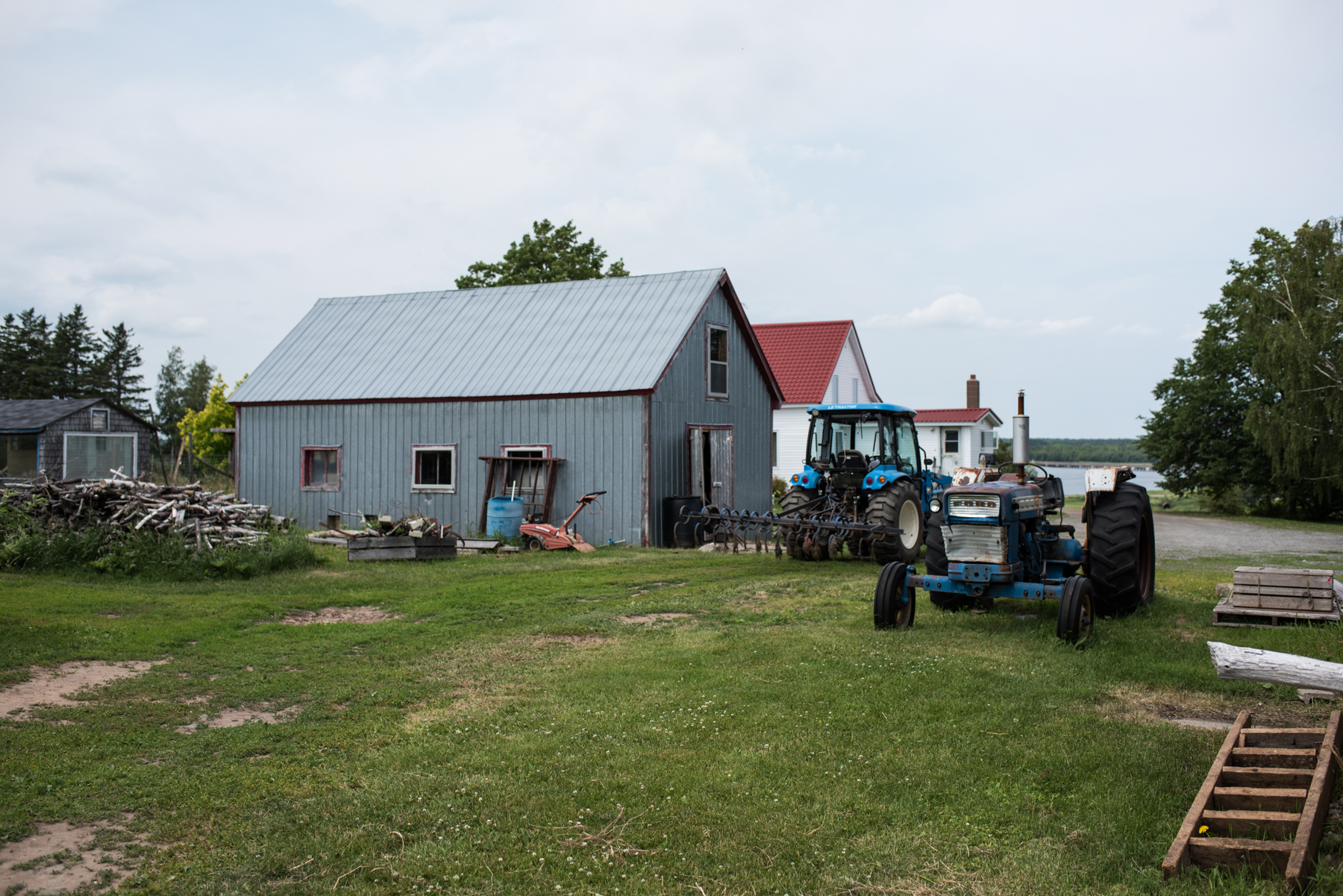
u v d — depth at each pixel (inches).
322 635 351.6
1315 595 329.7
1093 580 350.6
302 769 208.1
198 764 211.2
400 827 178.2
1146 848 162.1
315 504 829.2
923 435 1918.1
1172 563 620.7
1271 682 185.5
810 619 374.3
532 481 746.8
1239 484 1374.3
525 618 388.2
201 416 1982.0
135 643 326.6
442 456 783.7
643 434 713.6
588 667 296.7
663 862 163.3
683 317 786.8
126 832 175.9
